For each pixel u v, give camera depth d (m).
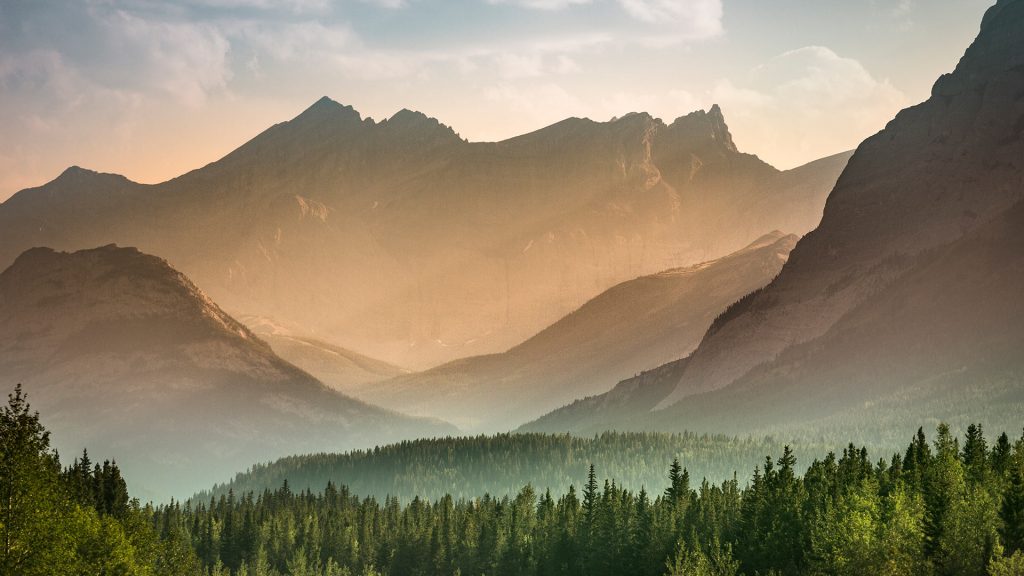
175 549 161.88
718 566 156.12
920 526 135.50
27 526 95.38
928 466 159.50
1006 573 118.81
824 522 144.50
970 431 164.88
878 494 154.12
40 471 97.75
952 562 129.50
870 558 132.12
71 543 101.81
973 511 134.12
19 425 98.19
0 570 93.56
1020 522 129.62
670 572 168.50
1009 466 154.25
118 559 114.12
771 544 157.62
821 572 137.62
